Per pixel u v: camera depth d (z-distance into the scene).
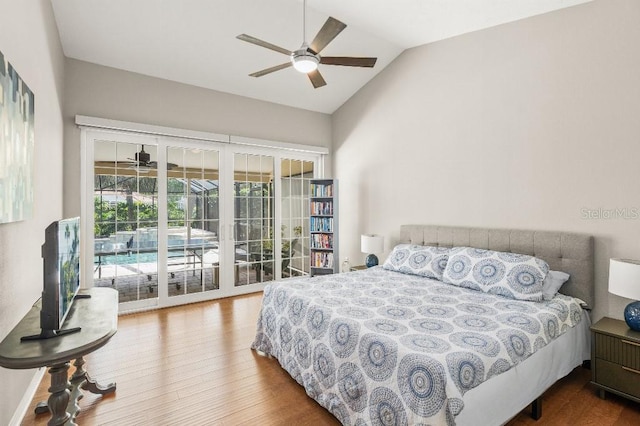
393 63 4.30
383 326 1.90
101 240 3.69
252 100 4.65
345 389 1.84
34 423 1.89
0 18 1.56
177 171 4.14
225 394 2.19
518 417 1.98
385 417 1.59
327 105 5.14
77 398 1.89
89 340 1.43
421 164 3.98
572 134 2.74
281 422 1.92
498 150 3.23
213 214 4.43
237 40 3.46
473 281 2.76
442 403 1.40
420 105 3.97
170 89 4.01
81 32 3.12
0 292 1.58
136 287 3.92
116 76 3.67
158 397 2.15
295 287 2.74
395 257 3.61
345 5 3.06
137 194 3.89
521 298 2.44
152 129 3.81
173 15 3.06
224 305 4.12
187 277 4.23
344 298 2.45
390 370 1.61
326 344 2.04
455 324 1.95
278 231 5.03
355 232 4.99
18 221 1.81
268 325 2.72
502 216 3.21
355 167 4.96
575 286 2.64
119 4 2.87
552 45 2.85
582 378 2.44
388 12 3.14
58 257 1.47
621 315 2.49
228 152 4.53
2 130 1.50
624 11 2.46
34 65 2.19
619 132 2.49
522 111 3.05
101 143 3.68
